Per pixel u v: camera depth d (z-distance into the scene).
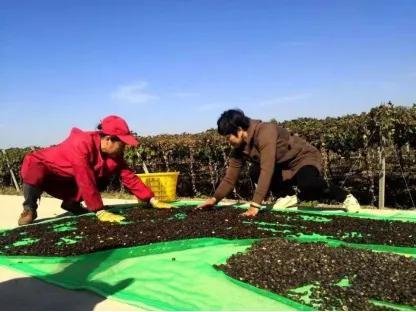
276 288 1.53
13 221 3.33
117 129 2.62
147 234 2.27
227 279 1.67
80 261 1.90
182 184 5.01
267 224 2.49
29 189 2.96
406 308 1.38
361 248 1.97
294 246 1.96
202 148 4.57
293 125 4.15
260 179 2.59
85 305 1.47
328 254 1.83
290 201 3.17
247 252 1.94
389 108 3.42
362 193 4.00
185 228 2.37
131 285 1.65
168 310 1.40
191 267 1.83
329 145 3.80
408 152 3.71
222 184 2.87
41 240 2.28
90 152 2.57
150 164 5.15
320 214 2.77
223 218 2.60
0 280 1.77
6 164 6.85
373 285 1.51
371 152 3.64
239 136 2.64
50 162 2.83
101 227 2.47
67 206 3.14
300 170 2.84
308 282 1.58
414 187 3.75
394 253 1.89
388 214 2.97
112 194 5.09
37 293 1.61
